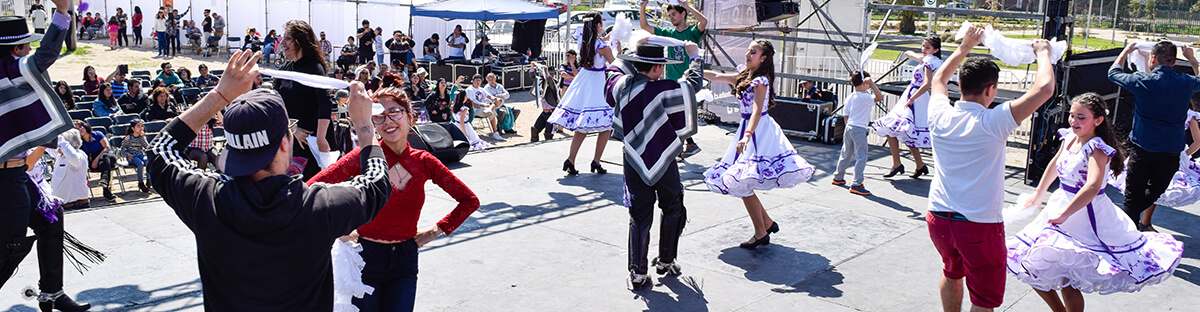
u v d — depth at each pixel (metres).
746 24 10.69
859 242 5.99
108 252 5.38
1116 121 9.45
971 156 3.65
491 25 26.62
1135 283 4.11
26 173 4.03
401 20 24.09
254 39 24.28
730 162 5.94
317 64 4.85
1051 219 4.07
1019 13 9.43
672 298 4.80
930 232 3.92
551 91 11.28
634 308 4.64
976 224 3.68
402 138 3.32
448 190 3.41
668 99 4.68
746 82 5.77
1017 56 3.78
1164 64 5.65
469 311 4.55
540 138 13.10
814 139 10.41
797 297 4.87
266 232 2.35
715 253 5.67
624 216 6.61
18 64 3.50
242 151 2.35
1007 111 3.53
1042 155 8.22
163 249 5.48
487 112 13.70
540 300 4.73
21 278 4.84
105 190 9.54
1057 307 4.34
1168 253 4.19
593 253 5.61
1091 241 4.18
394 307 3.32
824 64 12.63
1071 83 8.38
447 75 20.84
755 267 5.38
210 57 26.52
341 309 3.19
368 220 2.63
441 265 5.29
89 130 9.59
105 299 4.57
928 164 9.05
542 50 22.14
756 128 5.81
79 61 24.94
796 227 6.36
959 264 3.95
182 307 4.51
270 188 2.36
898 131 8.05
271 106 2.35
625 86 4.77
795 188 7.73
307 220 2.40
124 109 13.46
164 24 26.73
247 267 2.38
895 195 7.53
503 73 19.73
